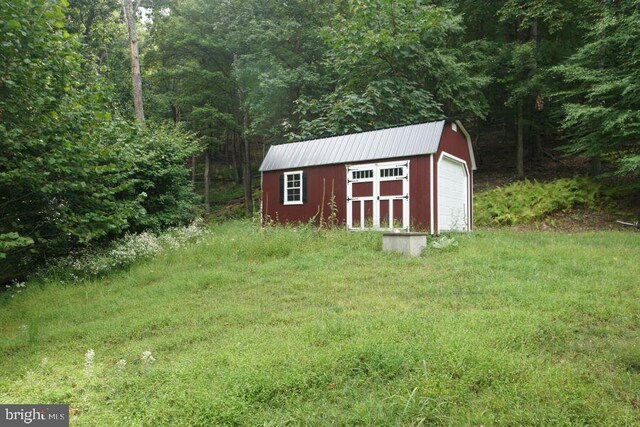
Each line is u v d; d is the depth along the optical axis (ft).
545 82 59.93
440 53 57.72
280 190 45.50
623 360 11.87
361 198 39.24
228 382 10.67
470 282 20.26
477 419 9.11
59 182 24.66
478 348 11.79
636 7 44.80
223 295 21.63
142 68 81.15
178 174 44.52
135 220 38.19
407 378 10.84
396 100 52.34
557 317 15.14
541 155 70.03
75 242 33.30
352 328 14.40
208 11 78.74
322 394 10.59
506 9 61.00
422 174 35.86
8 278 30.25
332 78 66.54
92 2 75.82
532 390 9.96
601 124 46.09
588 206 49.21
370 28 54.90
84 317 20.36
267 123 70.38
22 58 21.77
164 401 10.19
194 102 78.64
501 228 48.98
